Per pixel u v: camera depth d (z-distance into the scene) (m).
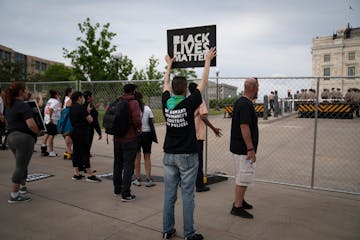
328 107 16.70
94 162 7.86
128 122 4.78
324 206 4.69
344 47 70.56
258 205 4.72
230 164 7.82
